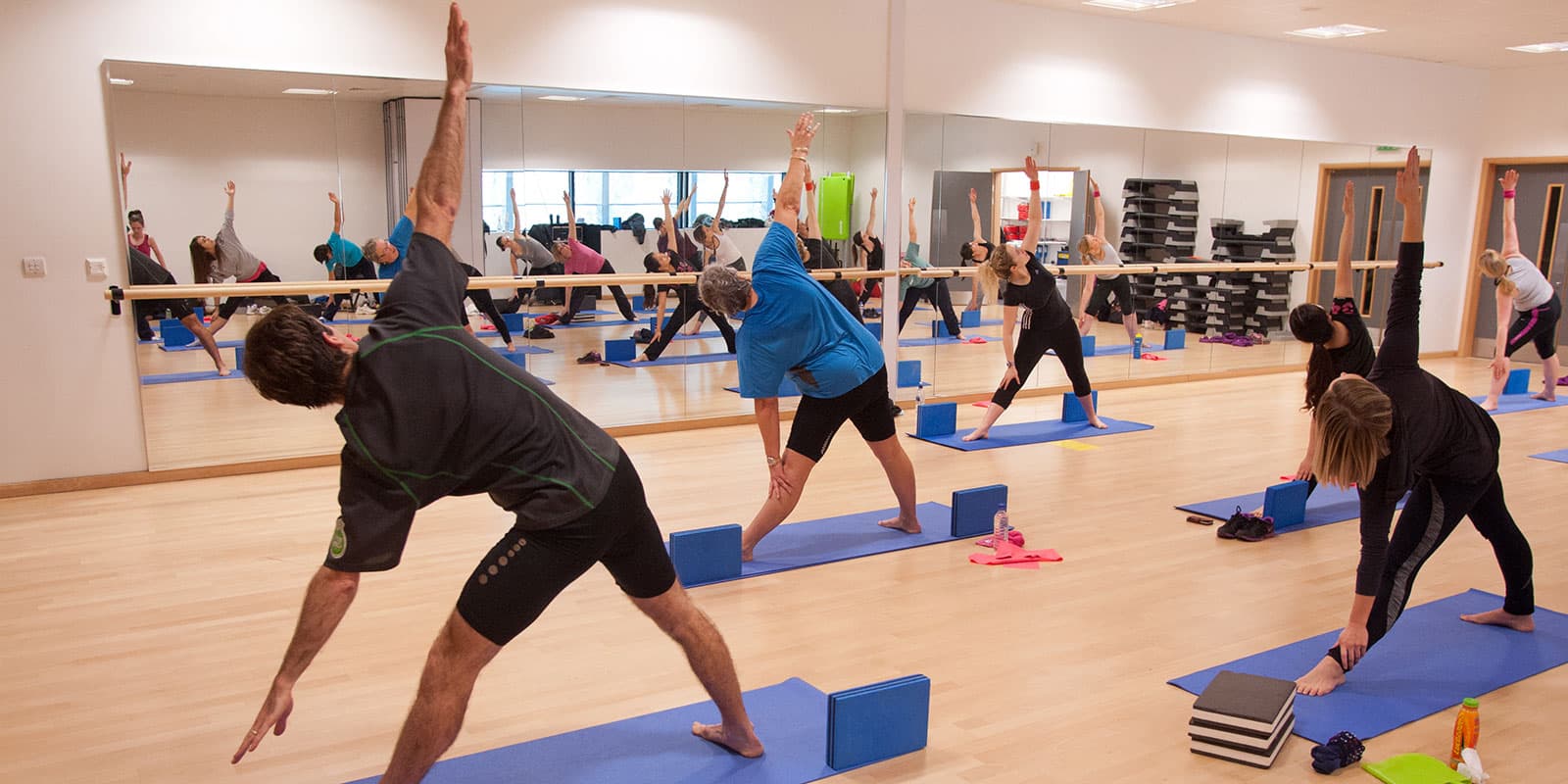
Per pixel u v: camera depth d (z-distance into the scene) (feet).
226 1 17.26
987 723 9.17
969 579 13.00
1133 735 8.98
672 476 18.08
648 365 21.90
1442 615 11.73
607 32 20.38
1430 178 33.99
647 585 7.63
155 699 9.59
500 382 6.51
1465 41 29.12
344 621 11.44
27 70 16.02
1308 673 9.91
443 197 6.86
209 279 17.69
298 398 6.02
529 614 6.88
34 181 16.25
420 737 6.79
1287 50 29.73
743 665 10.37
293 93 17.97
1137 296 28.27
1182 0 24.20
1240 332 30.63
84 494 16.80
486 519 15.31
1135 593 12.57
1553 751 8.70
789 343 12.59
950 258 25.13
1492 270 24.23
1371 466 8.76
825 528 15.05
